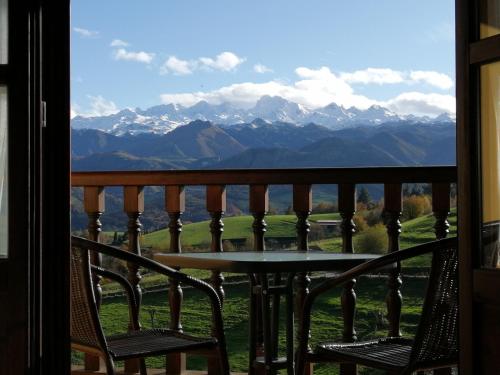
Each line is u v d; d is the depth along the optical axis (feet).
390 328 13.17
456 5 7.66
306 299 9.78
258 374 13.06
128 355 9.51
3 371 8.16
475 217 7.55
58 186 8.45
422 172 13.25
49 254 8.39
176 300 13.96
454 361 8.87
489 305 7.44
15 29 8.15
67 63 8.46
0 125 8.29
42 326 8.33
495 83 7.63
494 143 7.64
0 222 8.30
